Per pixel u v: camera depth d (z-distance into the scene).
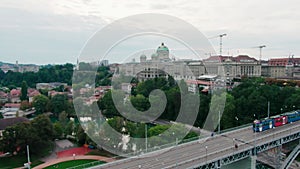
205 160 50.22
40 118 81.06
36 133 77.06
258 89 110.81
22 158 75.94
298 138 77.12
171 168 46.25
